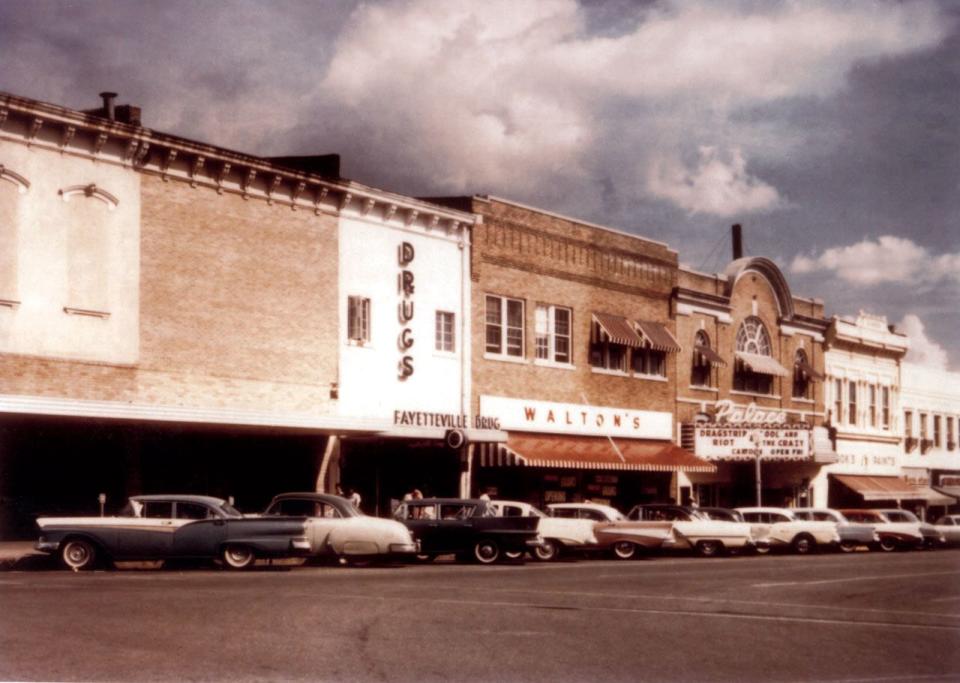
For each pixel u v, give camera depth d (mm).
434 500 31922
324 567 28078
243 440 35844
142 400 31453
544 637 16109
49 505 30672
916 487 73188
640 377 51594
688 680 13281
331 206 37406
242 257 34406
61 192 29859
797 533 44500
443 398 41406
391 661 13766
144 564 27016
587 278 48781
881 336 70688
